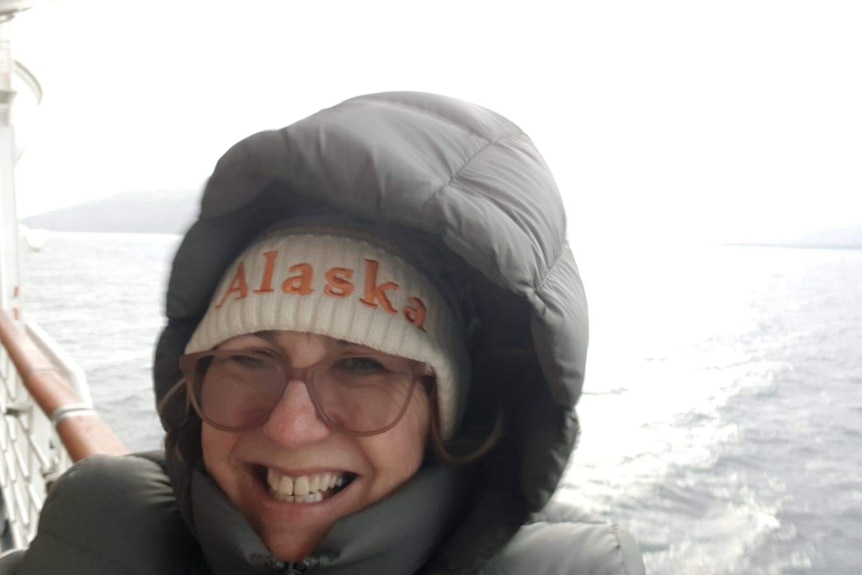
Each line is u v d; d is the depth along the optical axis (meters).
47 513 1.03
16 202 4.00
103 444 1.31
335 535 0.80
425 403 0.86
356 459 0.83
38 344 2.21
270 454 0.83
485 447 0.88
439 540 0.88
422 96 0.87
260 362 0.86
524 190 0.79
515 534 0.85
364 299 0.81
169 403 0.97
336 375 0.84
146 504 1.01
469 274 0.91
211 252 0.91
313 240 0.84
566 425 0.83
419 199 0.71
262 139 0.75
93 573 0.96
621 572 0.86
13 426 2.05
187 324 0.98
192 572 0.99
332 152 0.72
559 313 0.77
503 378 0.93
